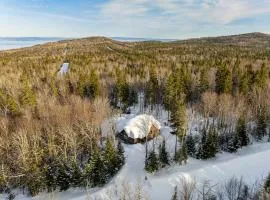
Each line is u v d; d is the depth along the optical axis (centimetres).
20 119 5619
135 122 5934
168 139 5984
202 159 5444
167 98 7106
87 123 5159
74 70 11225
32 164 4516
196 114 6850
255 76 8362
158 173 4997
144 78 9362
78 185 4644
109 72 10850
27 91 6519
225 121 6169
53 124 5319
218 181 4747
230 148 5719
